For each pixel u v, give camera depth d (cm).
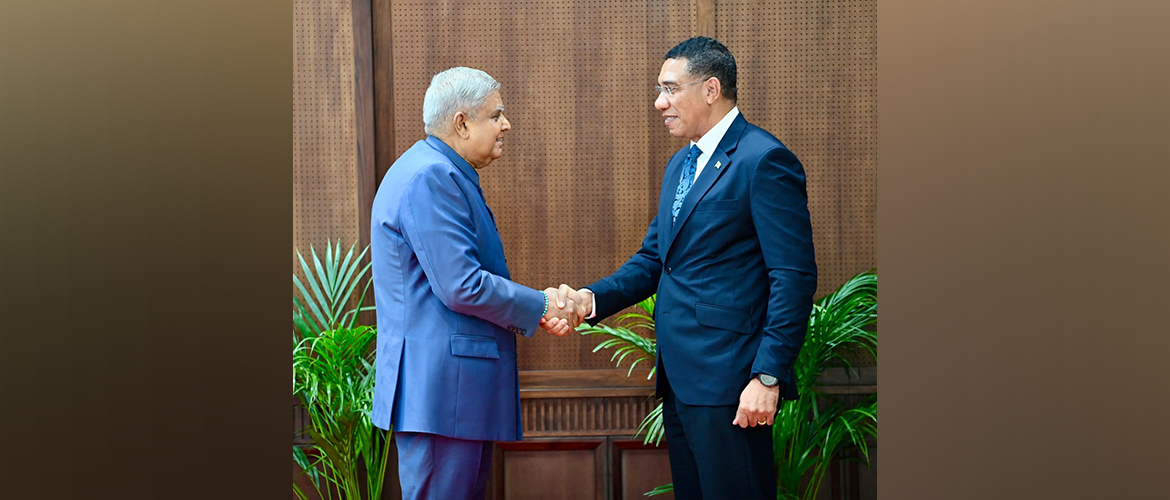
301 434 309
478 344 213
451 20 310
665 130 312
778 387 208
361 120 308
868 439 317
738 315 216
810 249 212
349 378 280
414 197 207
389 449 305
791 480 284
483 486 230
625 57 312
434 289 208
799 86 313
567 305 244
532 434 316
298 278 310
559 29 311
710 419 217
